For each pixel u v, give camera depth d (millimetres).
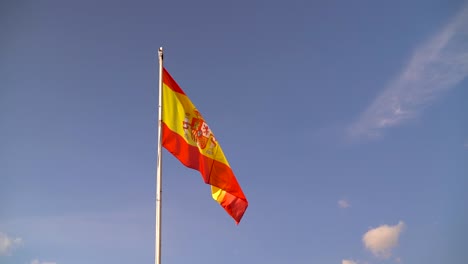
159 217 17328
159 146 18547
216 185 19922
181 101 20250
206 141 20406
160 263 16688
